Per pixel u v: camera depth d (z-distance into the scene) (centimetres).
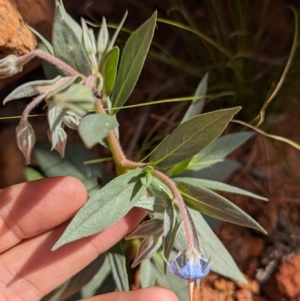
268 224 29
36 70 28
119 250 23
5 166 27
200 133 17
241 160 31
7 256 22
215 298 27
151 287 21
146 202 18
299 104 30
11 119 29
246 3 29
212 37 32
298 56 30
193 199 19
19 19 22
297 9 31
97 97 18
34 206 21
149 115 32
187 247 16
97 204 17
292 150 30
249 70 31
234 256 28
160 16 32
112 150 21
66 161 25
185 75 32
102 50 20
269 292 27
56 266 22
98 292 25
